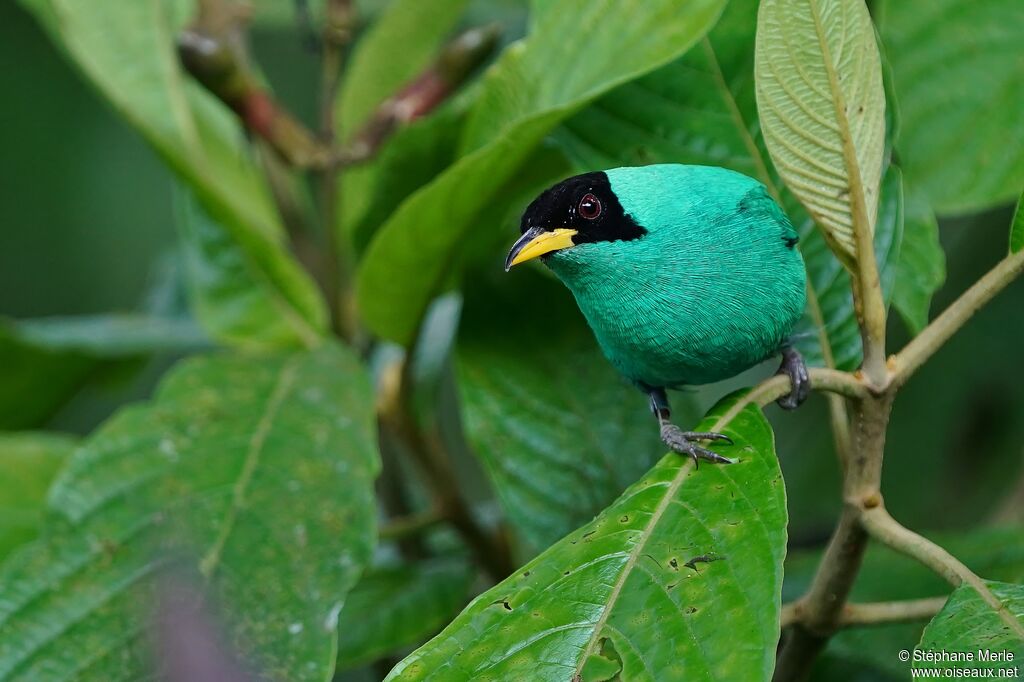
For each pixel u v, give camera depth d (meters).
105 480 5.88
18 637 5.29
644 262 5.73
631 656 4.39
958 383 9.04
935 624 4.43
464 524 7.24
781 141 4.84
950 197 6.70
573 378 6.94
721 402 5.24
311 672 5.09
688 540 4.67
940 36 6.72
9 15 11.01
